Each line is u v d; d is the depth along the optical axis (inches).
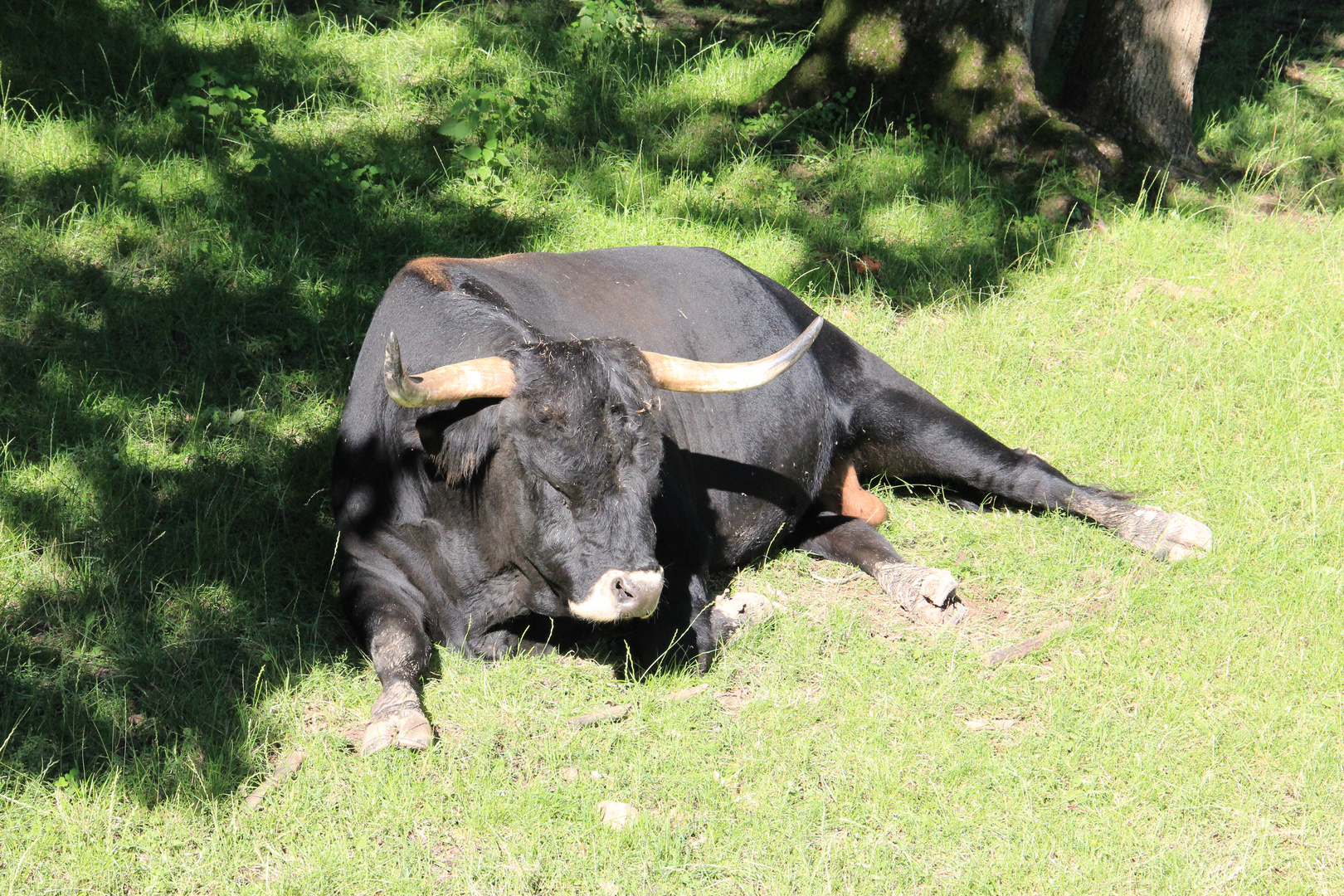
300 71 451.2
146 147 390.0
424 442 228.1
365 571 248.5
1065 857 207.3
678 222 410.9
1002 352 372.5
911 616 274.5
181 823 203.2
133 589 254.8
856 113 482.3
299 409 314.8
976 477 310.8
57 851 197.0
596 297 281.0
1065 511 307.1
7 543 259.3
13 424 289.4
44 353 311.3
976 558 296.5
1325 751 228.1
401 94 454.9
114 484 278.8
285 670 238.5
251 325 338.0
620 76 486.0
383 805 208.4
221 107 404.5
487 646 250.4
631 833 205.5
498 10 535.2
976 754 228.1
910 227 426.6
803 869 201.3
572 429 211.0
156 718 224.8
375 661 232.1
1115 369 370.3
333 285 354.9
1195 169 491.2
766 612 269.7
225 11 482.0
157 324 326.0
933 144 464.1
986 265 414.0
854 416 314.5
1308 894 200.4
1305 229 461.7
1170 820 215.5
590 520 213.0
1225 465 321.7
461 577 243.1
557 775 220.7
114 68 425.7
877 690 245.9
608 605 213.0
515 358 218.1
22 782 207.8
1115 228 438.3
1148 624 267.1
